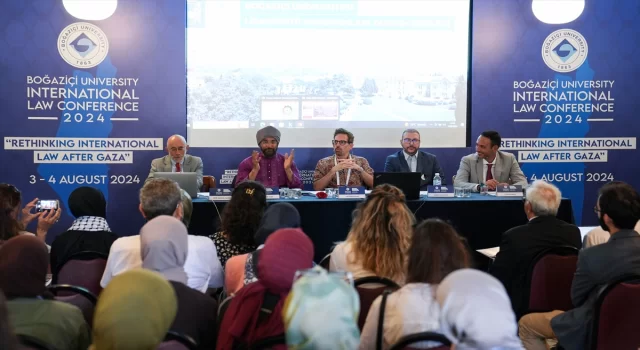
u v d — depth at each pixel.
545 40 5.94
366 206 2.28
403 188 4.04
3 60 5.46
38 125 5.55
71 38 5.54
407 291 1.62
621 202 2.26
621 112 6.06
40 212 3.31
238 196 2.65
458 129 5.94
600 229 2.76
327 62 5.80
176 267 1.76
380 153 5.89
